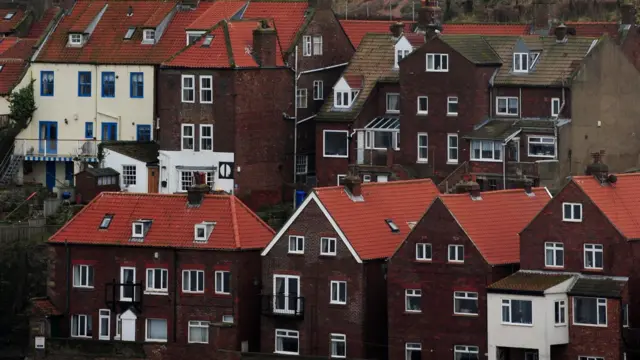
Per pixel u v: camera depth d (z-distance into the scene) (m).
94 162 187.25
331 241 153.75
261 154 181.88
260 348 157.12
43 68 189.75
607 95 174.00
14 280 169.75
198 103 180.75
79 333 162.38
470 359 150.00
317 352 154.50
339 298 153.75
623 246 146.75
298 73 184.50
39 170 189.38
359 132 180.00
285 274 155.38
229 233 158.12
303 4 188.50
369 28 195.38
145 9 191.38
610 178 150.25
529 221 155.12
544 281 147.62
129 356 158.88
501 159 172.12
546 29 185.38
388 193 159.00
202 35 182.62
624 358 145.62
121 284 160.50
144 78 187.00
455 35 177.38
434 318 151.12
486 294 149.12
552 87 172.50
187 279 159.00
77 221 163.00
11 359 167.50
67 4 194.50
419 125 177.12
